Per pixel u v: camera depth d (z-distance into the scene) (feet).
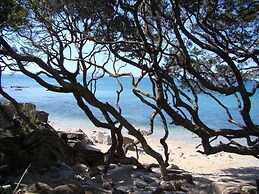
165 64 30.78
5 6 23.21
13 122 29.84
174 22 20.56
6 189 17.53
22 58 23.41
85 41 30.14
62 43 28.09
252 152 19.72
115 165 35.09
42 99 153.89
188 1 20.57
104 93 198.18
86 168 32.09
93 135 61.67
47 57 27.02
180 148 57.26
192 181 30.40
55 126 79.46
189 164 43.96
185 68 21.79
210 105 132.16
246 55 21.48
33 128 28.76
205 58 30.32
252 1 22.36
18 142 27.37
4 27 25.07
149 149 29.14
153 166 35.55
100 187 27.30
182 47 20.74
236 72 20.06
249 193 24.08
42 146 28.76
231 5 22.24
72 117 97.19
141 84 283.38
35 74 25.00
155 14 22.34
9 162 26.68
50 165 29.58
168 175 29.86
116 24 22.82
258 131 20.26
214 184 26.50
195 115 20.97
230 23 23.29
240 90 19.75
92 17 24.25
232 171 38.75
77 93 27.09
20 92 190.39
